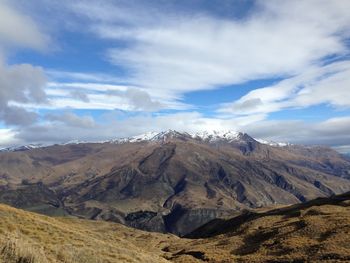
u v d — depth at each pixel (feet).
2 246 63.87
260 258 229.25
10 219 132.77
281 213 396.78
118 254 134.10
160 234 526.98
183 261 253.85
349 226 244.83
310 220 286.05
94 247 132.46
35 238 118.01
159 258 189.78
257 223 360.89
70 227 175.83
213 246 312.29
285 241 252.62
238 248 284.82
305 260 201.36
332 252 200.03
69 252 94.32
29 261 63.05
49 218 172.96
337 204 360.07
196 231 582.76
